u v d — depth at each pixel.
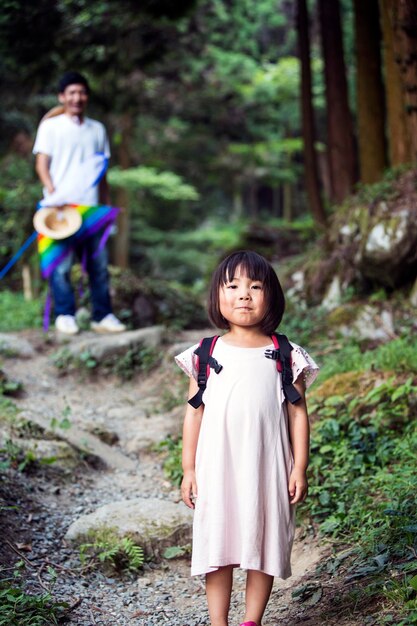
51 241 7.28
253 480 2.75
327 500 3.98
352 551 3.42
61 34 9.55
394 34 6.84
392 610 2.76
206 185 27.47
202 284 14.02
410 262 6.86
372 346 6.51
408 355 5.23
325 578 3.30
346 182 9.66
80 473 4.81
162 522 4.01
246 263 2.89
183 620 3.26
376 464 4.29
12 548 3.68
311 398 5.11
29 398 6.17
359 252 7.21
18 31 9.09
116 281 8.46
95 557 3.78
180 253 23.05
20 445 4.82
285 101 21.67
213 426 2.82
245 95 20.88
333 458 4.43
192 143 22.36
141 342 7.14
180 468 4.85
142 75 16.67
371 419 4.65
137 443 5.44
